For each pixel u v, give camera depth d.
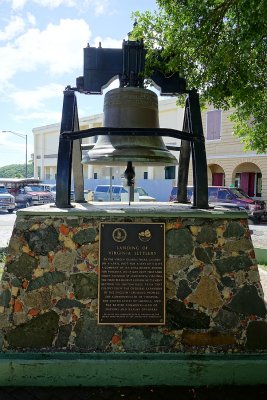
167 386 3.27
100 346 3.39
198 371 3.27
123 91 3.98
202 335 3.42
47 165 40.50
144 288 3.45
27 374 3.24
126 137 3.95
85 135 3.76
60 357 3.30
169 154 4.08
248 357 3.36
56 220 3.49
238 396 3.16
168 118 25.92
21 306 3.41
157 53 4.30
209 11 4.80
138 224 3.48
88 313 3.42
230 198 18.31
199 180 3.81
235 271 3.49
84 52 3.94
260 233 14.59
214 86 5.27
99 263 3.45
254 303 3.46
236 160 22.48
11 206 24.12
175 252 3.49
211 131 23.53
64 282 3.44
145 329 3.42
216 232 3.51
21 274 3.44
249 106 6.19
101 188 23.06
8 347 3.37
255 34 4.32
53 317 3.41
